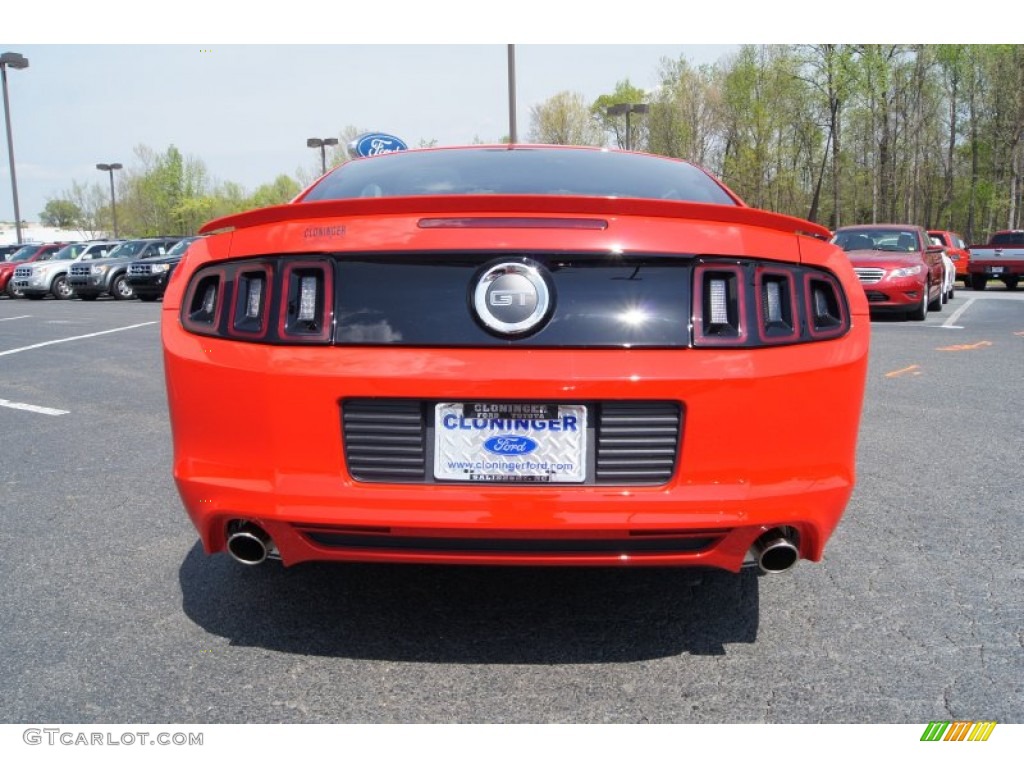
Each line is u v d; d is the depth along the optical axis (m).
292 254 2.21
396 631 2.60
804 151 46.84
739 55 41.97
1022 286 26.19
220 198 73.12
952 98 45.66
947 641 2.52
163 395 6.91
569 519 2.10
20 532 3.53
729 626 2.63
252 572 3.08
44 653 2.46
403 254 2.15
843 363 2.26
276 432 2.17
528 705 2.19
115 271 22.84
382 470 2.16
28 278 24.06
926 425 5.38
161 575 3.06
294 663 2.40
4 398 6.80
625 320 2.12
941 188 52.78
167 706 2.18
